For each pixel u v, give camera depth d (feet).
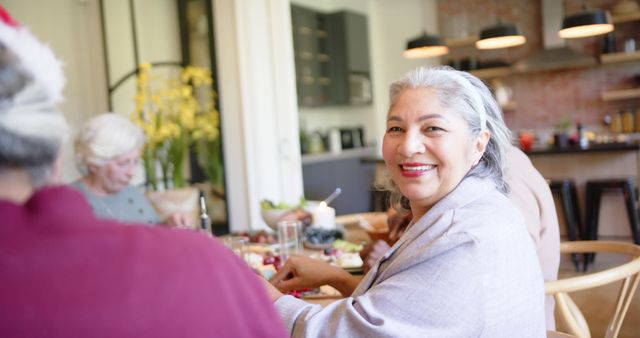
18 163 1.78
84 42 15.74
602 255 15.76
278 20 14.46
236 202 14.53
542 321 3.50
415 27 26.02
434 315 3.03
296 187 14.79
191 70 13.52
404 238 3.51
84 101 15.69
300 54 22.65
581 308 11.31
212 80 14.34
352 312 3.17
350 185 23.20
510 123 24.67
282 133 14.65
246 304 1.93
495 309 3.12
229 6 14.16
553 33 23.08
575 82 23.47
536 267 3.46
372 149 25.22
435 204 3.52
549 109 23.97
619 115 22.43
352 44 24.29
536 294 3.42
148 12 14.69
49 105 1.88
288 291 4.77
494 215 3.33
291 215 7.79
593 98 23.22
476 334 3.07
